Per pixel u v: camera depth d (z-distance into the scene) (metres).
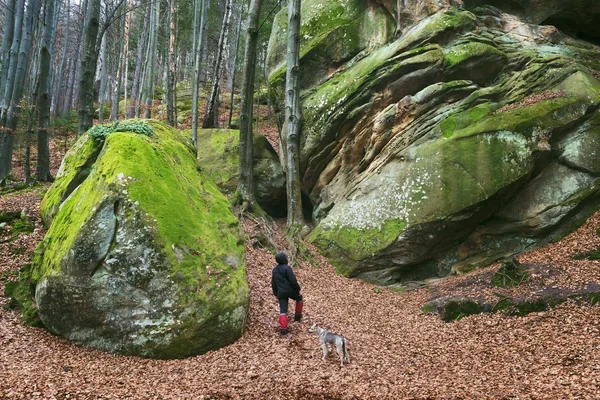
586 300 7.16
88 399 4.48
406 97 12.05
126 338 6.02
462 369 5.75
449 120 11.45
